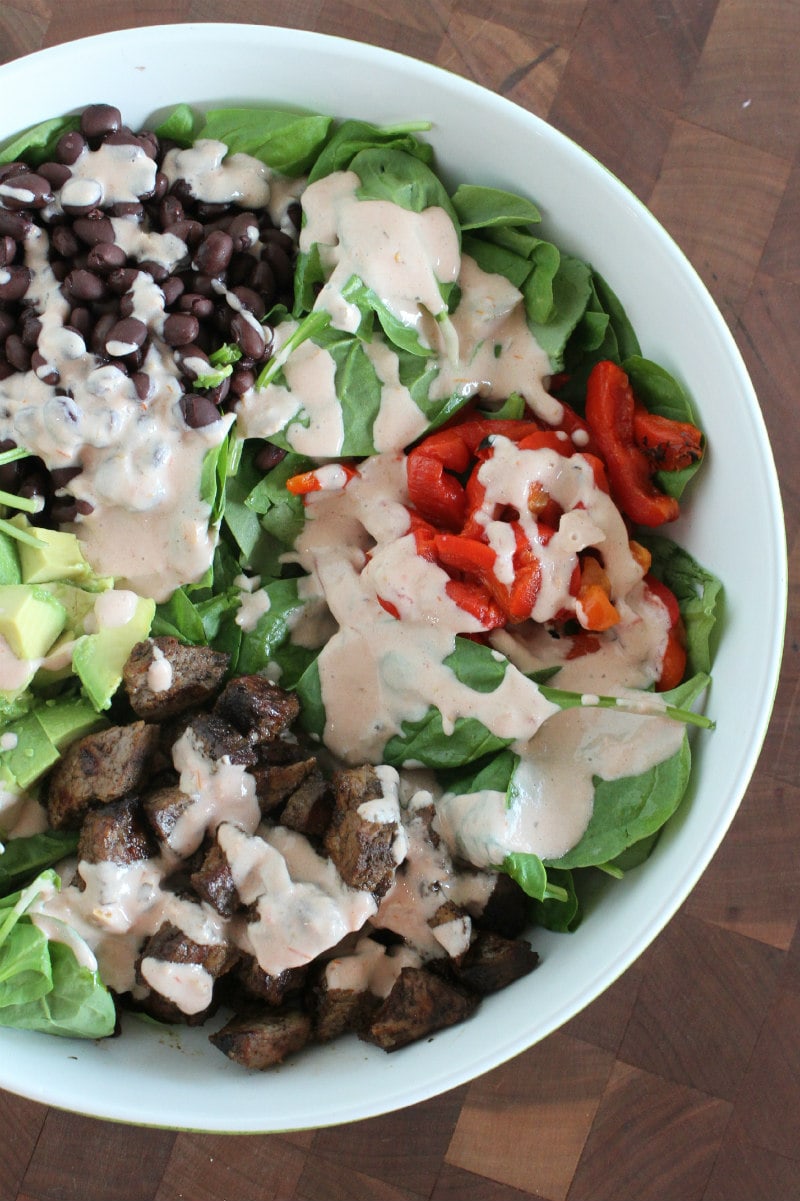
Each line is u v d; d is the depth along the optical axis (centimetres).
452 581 65
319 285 66
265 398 65
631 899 63
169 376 64
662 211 70
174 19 70
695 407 65
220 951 62
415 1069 61
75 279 64
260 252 65
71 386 64
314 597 67
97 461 64
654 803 63
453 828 64
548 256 65
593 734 64
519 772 64
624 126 70
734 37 70
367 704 65
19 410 64
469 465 66
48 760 63
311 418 66
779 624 62
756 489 63
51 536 64
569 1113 69
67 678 65
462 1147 69
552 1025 61
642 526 66
